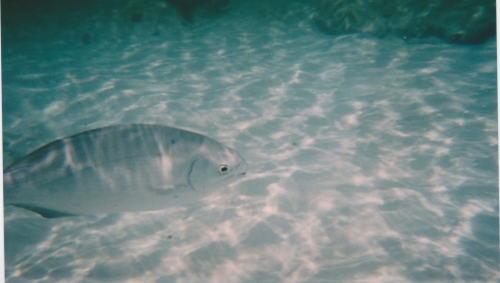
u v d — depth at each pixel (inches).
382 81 232.2
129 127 85.8
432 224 121.6
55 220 134.7
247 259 113.7
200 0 426.9
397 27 299.9
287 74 260.5
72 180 83.9
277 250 116.3
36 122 210.1
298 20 383.9
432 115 187.3
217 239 122.2
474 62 239.8
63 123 207.6
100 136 84.3
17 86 258.8
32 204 86.7
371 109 200.5
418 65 247.9
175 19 408.2
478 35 263.7
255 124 196.1
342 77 246.4
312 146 173.2
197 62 304.0
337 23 335.3
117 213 136.8
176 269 111.6
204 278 108.0
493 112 182.7
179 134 88.2
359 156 162.4
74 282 108.6
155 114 210.4
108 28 398.9
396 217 125.7
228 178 94.0
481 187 136.2
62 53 354.3
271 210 133.4
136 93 240.5
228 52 325.1
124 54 339.6
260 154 169.5
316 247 116.3
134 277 109.6
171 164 87.1
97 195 86.2
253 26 392.2
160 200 90.7
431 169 149.4
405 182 143.5
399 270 105.8
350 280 104.0
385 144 169.5
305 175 151.9
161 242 122.6
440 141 166.4
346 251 114.0
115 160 84.6
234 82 254.4
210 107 217.5
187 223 130.3
